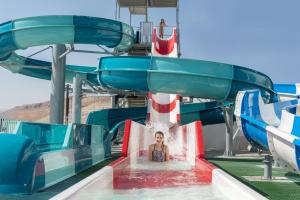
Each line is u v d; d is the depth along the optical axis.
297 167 8.32
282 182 9.30
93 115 22.19
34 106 106.31
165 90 15.46
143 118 22.14
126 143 12.14
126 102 28.31
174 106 18.69
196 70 15.10
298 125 8.77
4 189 7.22
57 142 11.11
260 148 11.13
